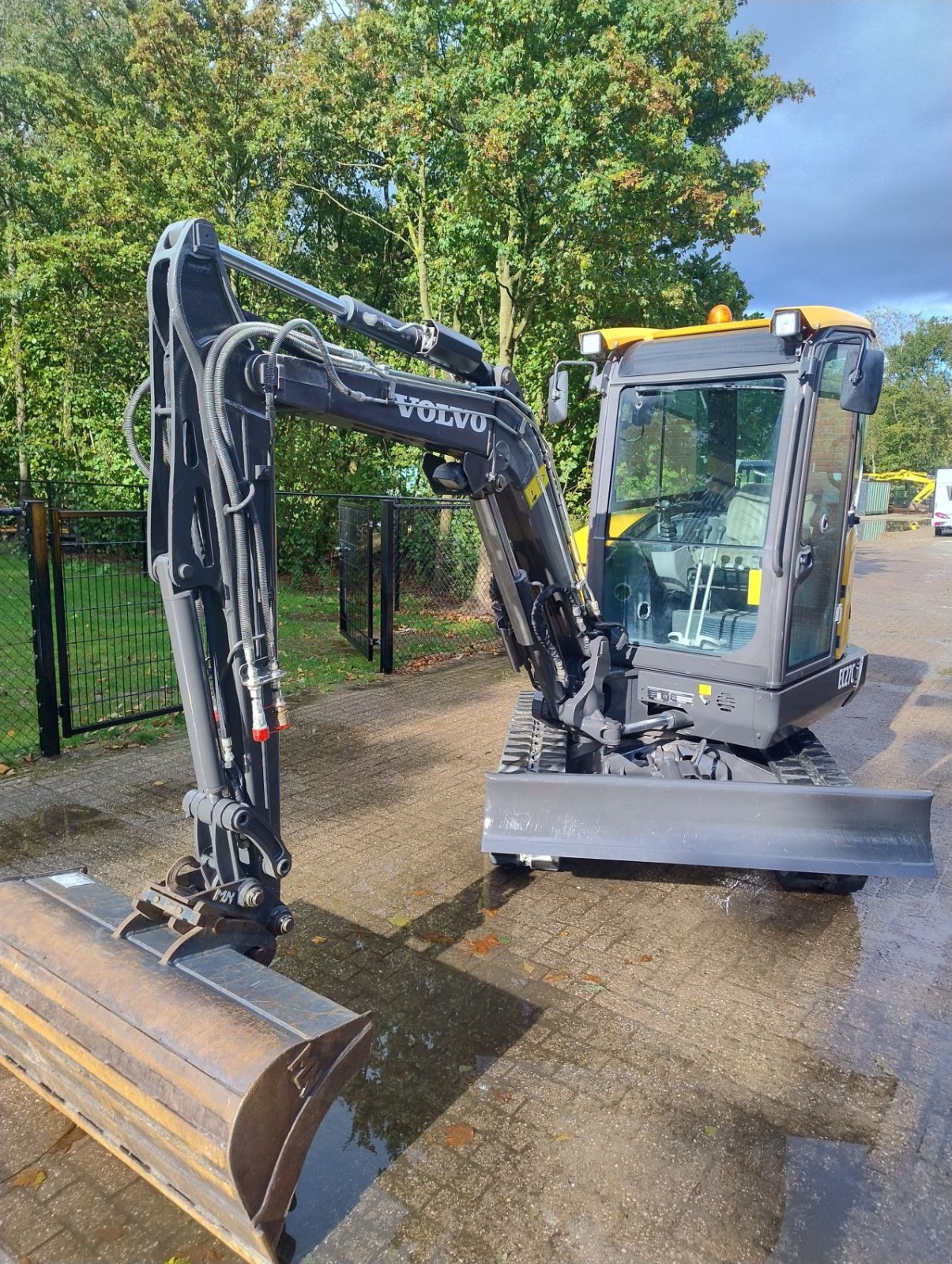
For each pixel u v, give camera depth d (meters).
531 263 10.47
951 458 59.16
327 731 6.87
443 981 3.53
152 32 12.45
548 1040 3.18
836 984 3.60
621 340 4.67
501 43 9.79
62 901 2.72
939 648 11.21
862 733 7.40
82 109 13.50
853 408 3.98
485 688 8.34
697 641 4.53
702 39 10.70
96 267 12.69
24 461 16.09
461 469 3.57
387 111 10.24
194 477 2.61
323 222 14.84
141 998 2.28
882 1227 2.42
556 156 9.65
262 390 2.66
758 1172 2.60
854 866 3.73
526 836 3.94
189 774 5.70
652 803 3.87
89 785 5.48
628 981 3.57
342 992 3.43
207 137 12.46
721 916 4.14
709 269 15.05
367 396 2.99
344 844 4.79
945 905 4.34
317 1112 2.15
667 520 4.60
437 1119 2.78
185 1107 2.07
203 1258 2.29
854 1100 2.92
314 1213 2.42
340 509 10.42
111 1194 2.50
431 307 12.73
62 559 5.94
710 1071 3.04
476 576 11.91
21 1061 2.67
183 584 2.61
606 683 4.64
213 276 2.61
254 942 2.68
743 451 4.32
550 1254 2.31
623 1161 2.63
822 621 4.64
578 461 12.52
